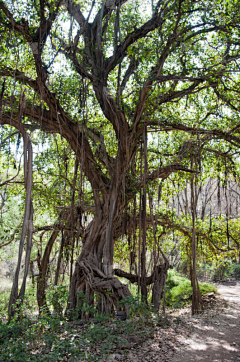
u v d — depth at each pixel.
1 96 8.09
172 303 15.28
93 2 8.74
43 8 7.56
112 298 9.67
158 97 9.70
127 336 6.35
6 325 5.94
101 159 11.02
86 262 10.52
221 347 6.14
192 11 8.77
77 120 10.09
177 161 12.05
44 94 8.84
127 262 15.13
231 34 9.23
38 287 12.90
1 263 22.56
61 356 5.04
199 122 11.88
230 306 12.47
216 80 10.30
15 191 13.44
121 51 9.60
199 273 25.28
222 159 13.45
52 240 13.91
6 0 7.40
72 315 9.55
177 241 16.19
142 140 10.25
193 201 11.55
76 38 9.01
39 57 8.08
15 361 4.50
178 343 6.36
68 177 13.44
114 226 11.03
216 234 14.86
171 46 9.54
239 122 11.66
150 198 11.29
